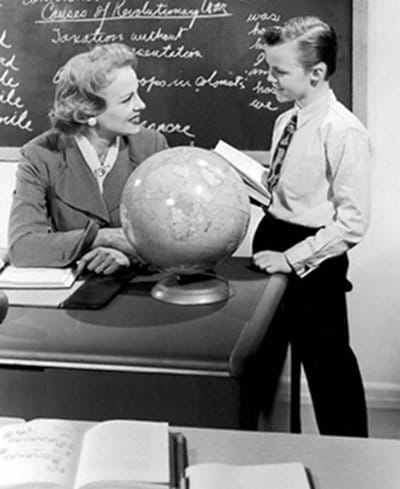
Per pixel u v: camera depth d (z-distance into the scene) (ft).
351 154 7.16
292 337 7.29
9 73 10.01
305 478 3.01
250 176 7.20
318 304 7.16
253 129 9.65
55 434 3.28
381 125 9.45
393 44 9.25
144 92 9.78
